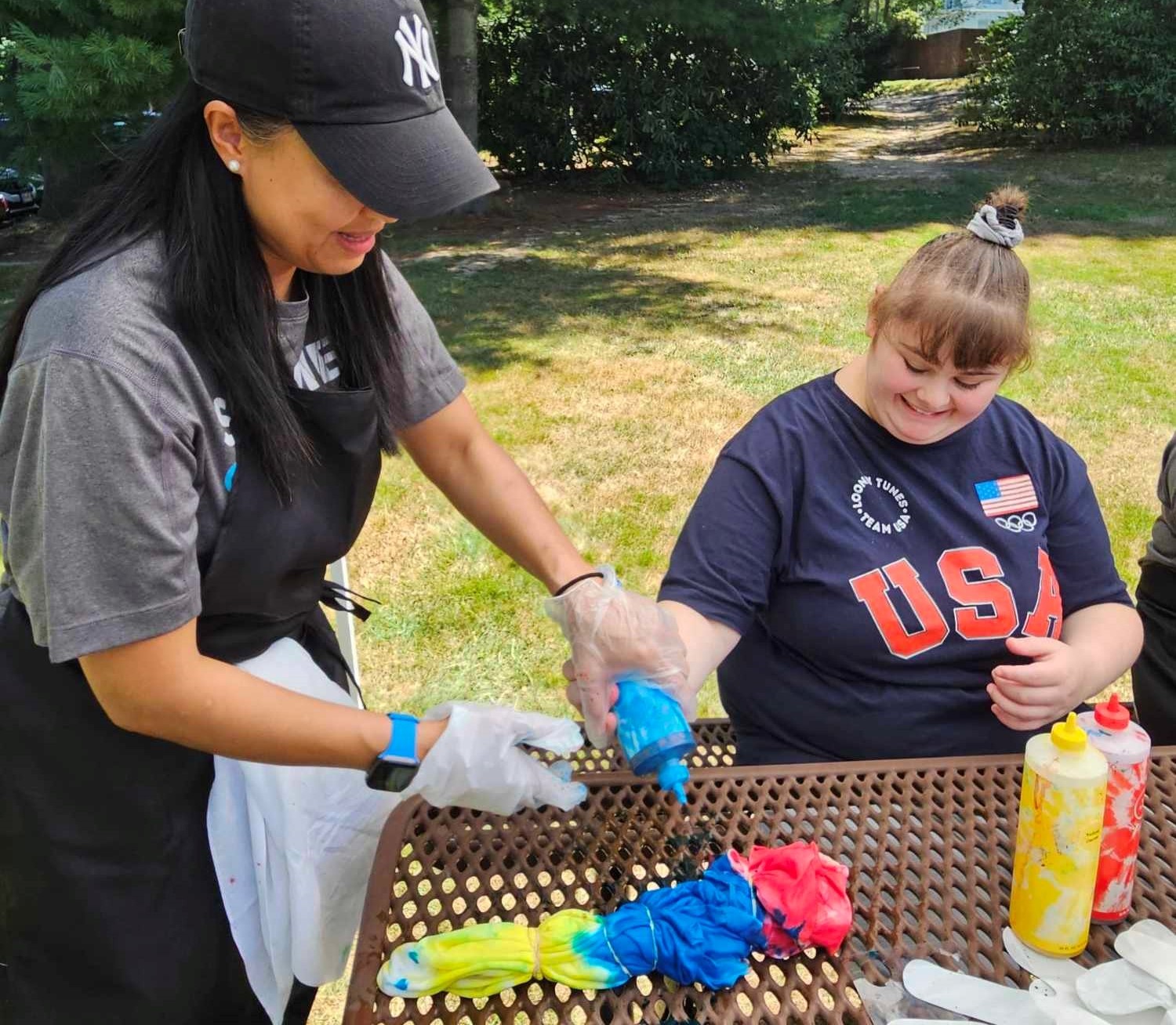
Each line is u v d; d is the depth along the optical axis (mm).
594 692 1192
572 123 11117
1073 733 1003
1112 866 1051
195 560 1024
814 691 1497
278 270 1146
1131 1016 961
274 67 916
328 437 1180
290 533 1158
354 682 1505
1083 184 10688
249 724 1030
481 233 9078
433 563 3389
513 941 1012
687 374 5297
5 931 1213
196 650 1032
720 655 1392
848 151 13766
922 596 1450
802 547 1470
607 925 1019
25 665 1124
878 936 1059
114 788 1144
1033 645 1385
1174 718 1738
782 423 1493
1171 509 1708
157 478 969
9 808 1157
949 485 1480
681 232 8992
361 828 1286
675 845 1173
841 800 1244
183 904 1195
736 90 11633
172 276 1004
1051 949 1029
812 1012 985
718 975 998
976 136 14242
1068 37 12711
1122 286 6918
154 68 5219
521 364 5465
